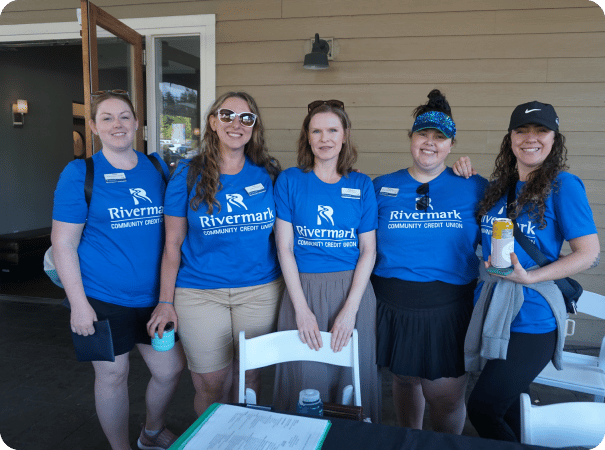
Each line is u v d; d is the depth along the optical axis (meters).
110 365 1.90
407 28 3.71
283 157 4.01
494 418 1.62
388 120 3.82
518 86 3.60
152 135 4.30
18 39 4.40
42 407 2.61
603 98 3.49
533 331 1.58
